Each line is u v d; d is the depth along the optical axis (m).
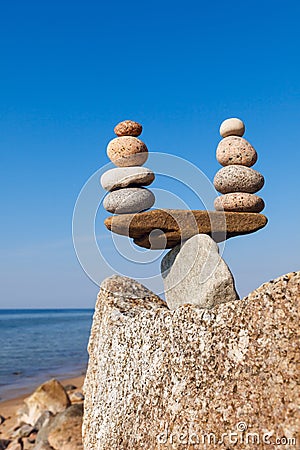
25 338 39.38
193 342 3.77
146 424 3.96
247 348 3.43
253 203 5.34
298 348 3.21
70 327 56.50
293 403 3.13
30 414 10.73
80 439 7.88
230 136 5.57
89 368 5.20
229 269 4.84
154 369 4.05
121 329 4.61
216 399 3.49
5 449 9.36
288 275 3.38
